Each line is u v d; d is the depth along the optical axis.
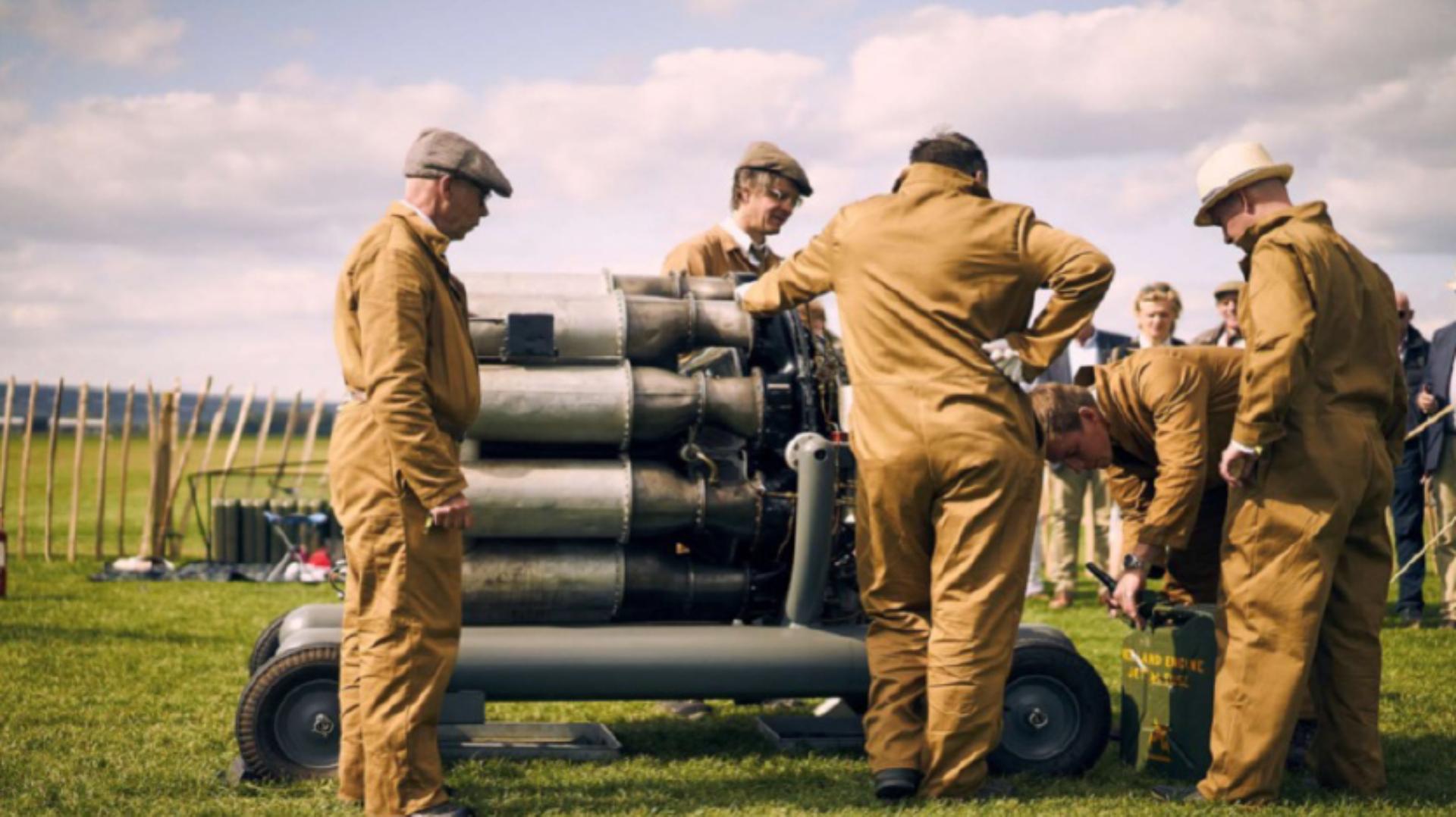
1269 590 4.13
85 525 18.59
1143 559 4.54
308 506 13.89
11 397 14.16
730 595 4.88
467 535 4.70
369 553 4.00
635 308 4.84
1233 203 4.38
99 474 14.53
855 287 4.36
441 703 4.14
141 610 9.65
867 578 4.46
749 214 5.91
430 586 4.02
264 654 5.40
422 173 4.12
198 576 12.46
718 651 4.62
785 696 4.70
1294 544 4.11
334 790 4.35
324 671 4.50
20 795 4.31
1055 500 10.05
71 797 4.28
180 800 4.24
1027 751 4.68
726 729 5.60
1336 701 4.39
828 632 4.72
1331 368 4.15
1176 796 4.29
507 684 4.54
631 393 4.70
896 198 4.38
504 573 4.69
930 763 4.26
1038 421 4.41
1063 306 4.20
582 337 4.77
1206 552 5.02
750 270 5.98
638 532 4.74
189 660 7.26
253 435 51.47
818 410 4.86
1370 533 4.36
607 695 4.60
